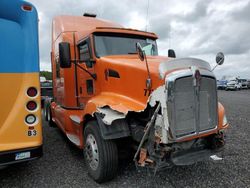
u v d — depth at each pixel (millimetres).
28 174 4891
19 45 4117
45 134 8133
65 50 5082
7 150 3949
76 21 7324
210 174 4844
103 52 5453
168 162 3947
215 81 4363
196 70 4082
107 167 4344
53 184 4465
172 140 3854
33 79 4164
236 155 5906
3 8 3984
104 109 4371
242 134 7973
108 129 4207
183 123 3992
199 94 4145
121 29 5805
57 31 7535
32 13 4219
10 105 4051
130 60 4840
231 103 17703
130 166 5145
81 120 5070
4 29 4027
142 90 4285
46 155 5988
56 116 7988
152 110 4074
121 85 4672
